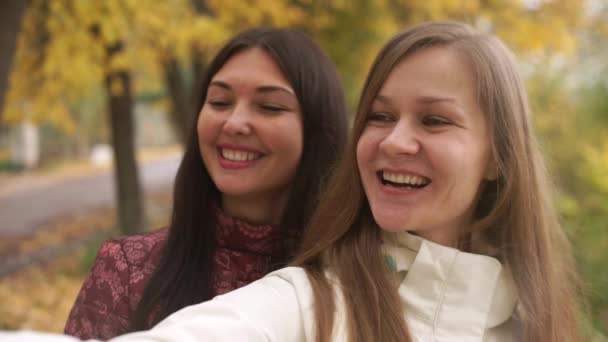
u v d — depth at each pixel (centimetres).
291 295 120
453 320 129
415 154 125
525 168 139
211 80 183
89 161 2194
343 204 138
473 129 128
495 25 577
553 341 144
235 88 170
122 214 682
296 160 177
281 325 113
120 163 676
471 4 536
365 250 132
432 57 126
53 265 732
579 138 684
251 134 169
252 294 116
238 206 182
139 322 159
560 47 580
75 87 612
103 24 467
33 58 566
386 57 130
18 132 2081
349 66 605
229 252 176
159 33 501
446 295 130
